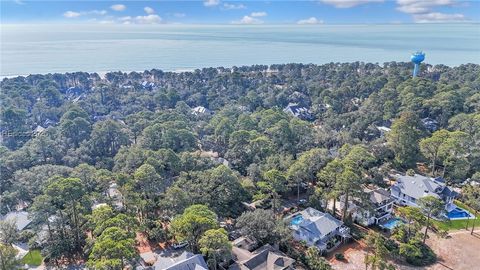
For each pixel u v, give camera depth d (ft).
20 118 402.72
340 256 191.11
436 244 206.39
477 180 264.52
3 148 302.66
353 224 224.33
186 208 193.77
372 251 197.36
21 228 216.33
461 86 494.18
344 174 214.28
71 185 189.88
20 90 524.93
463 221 232.12
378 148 316.60
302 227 203.51
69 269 180.86
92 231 196.54
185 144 339.36
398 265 186.19
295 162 261.44
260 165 274.57
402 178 267.80
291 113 475.31
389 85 504.02
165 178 260.01
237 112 450.71
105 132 345.92
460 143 288.10
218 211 214.69
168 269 150.71
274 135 334.03
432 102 395.96
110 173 258.37
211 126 400.47
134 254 153.58
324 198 231.50
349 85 572.92
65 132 354.74
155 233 200.54
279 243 192.03
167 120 397.39
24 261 188.65
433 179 265.95
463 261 190.29
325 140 347.15
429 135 346.13
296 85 612.70
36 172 254.68
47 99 523.70
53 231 194.90
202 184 223.92
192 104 560.20
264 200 240.94
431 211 200.85
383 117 414.41
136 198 207.82
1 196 234.79
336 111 476.13
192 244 176.86
